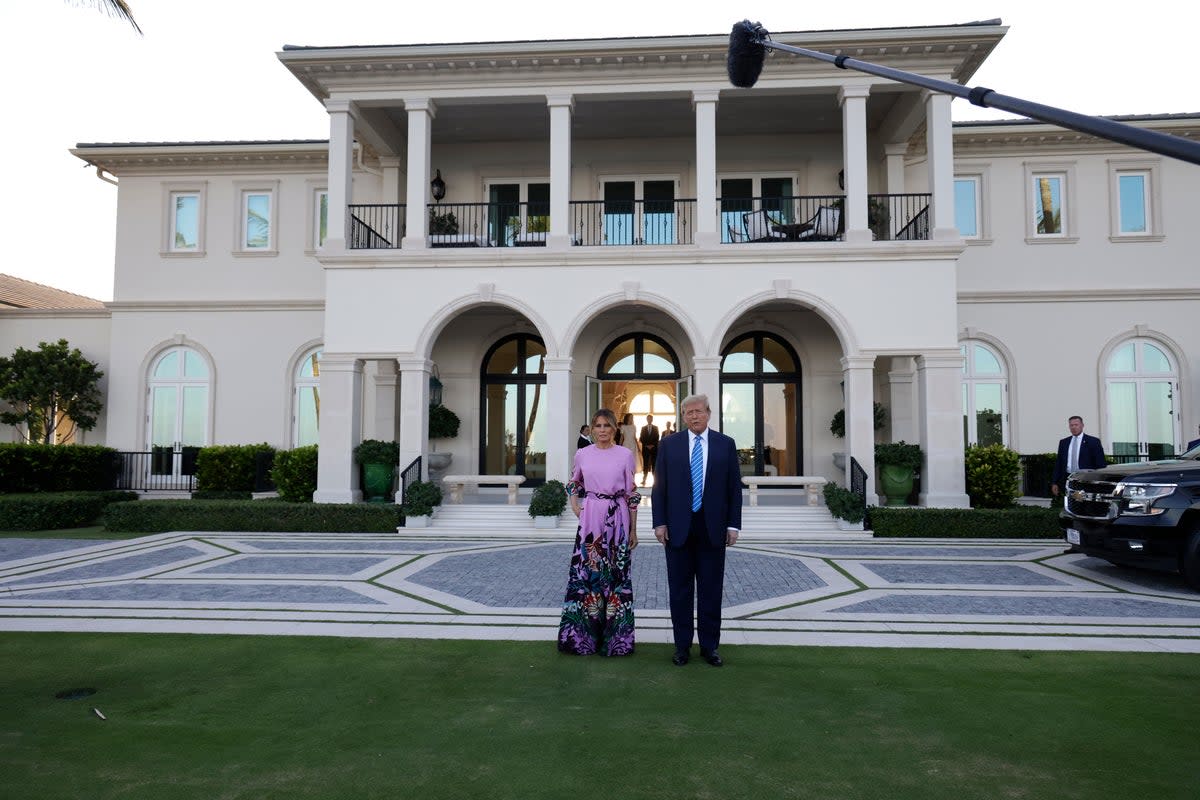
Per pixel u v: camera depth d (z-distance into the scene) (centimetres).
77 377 1752
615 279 1373
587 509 526
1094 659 512
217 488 1612
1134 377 1664
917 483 1374
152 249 1839
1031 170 1706
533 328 1706
